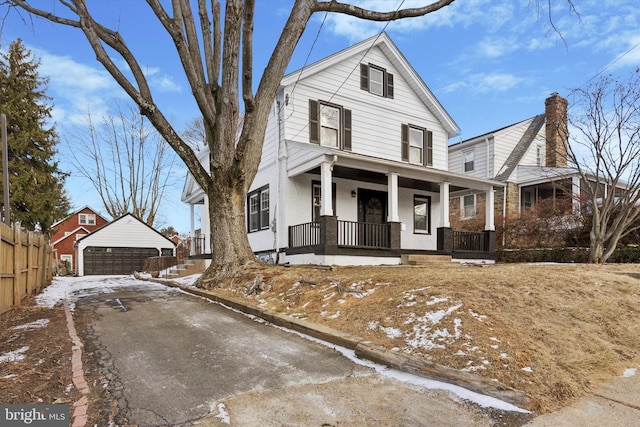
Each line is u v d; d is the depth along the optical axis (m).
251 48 7.13
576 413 2.72
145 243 21.62
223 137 8.18
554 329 4.03
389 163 10.52
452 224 17.86
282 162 11.12
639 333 4.31
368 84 13.03
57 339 4.54
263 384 3.21
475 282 5.23
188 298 7.69
